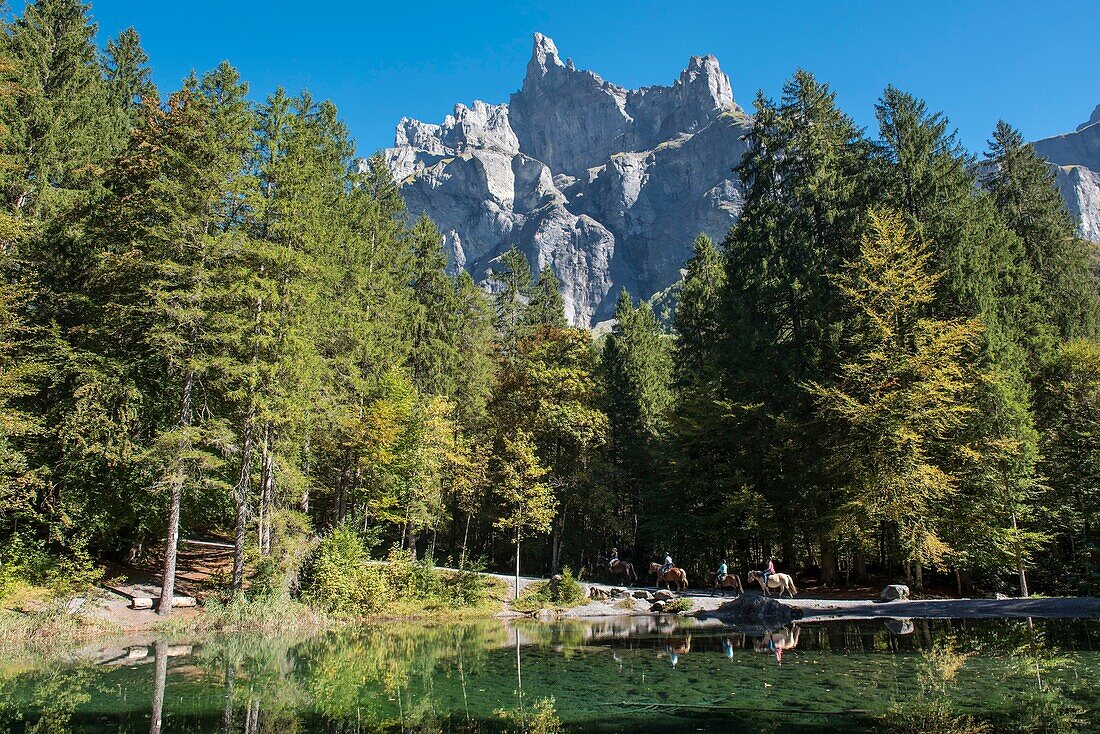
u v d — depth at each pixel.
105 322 18.23
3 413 15.84
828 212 30.91
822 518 25.55
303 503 23.91
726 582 24.88
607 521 33.78
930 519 24.33
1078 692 8.05
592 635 15.14
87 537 18.48
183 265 17.28
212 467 17.64
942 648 11.83
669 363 51.03
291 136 20.78
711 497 30.06
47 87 25.17
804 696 8.16
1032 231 34.53
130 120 31.44
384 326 28.81
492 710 7.77
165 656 12.23
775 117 34.00
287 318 18.28
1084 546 25.98
